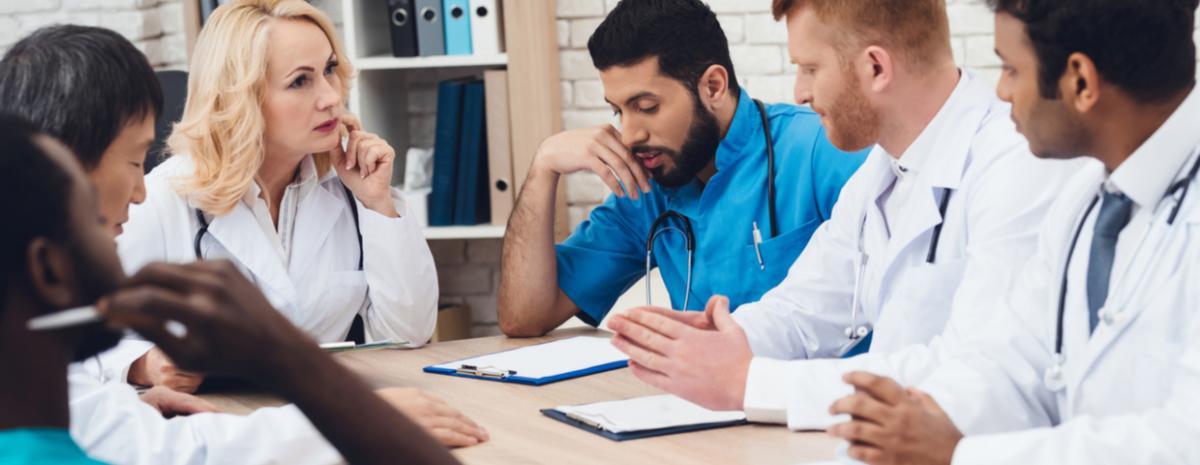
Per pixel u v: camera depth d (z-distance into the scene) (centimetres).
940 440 124
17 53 143
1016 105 129
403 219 226
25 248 69
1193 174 121
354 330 230
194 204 210
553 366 189
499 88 318
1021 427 138
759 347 185
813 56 170
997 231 156
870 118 170
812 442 149
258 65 207
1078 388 129
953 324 154
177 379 186
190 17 328
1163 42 118
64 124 139
